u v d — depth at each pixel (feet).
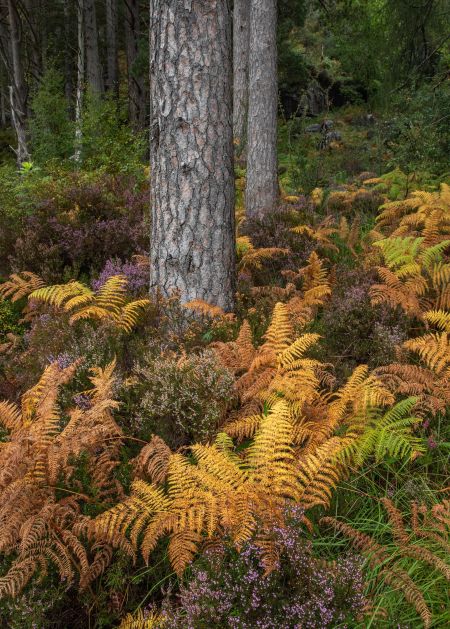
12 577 7.76
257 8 27.14
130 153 32.60
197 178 14.88
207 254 15.26
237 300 15.94
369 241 21.50
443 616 7.63
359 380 11.35
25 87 43.52
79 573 8.70
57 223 20.89
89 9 55.62
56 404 11.23
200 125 14.66
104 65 96.94
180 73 14.42
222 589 7.38
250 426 10.84
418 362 12.87
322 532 9.49
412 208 24.21
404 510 9.81
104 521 8.39
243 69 40.22
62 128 41.60
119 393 11.59
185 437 11.27
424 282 15.10
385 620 7.61
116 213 22.35
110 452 10.22
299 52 70.38
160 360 12.03
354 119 63.00
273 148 27.66
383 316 13.78
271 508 8.48
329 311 14.99
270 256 19.67
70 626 8.58
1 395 13.80
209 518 8.48
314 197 29.07
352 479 10.35
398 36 38.24
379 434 10.25
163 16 14.35
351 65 61.77
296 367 12.35
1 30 71.20
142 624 7.89
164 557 8.80
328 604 7.23
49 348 13.51
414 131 30.83
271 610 7.19
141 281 17.42
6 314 18.45
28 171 26.71
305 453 10.24
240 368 12.51
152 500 8.92
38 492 8.84
